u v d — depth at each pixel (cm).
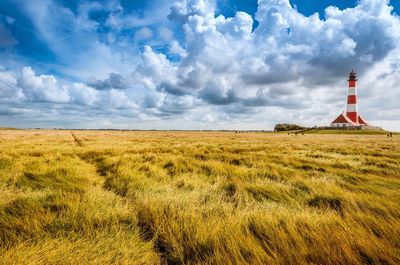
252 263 260
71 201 456
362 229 339
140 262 279
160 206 437
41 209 417
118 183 668
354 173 902
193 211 418
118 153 1434
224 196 577
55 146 1861
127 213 424
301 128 16500
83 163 1058
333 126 13275
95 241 316
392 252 280
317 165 1100
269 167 980
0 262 254
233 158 1259
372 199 516
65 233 336
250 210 448
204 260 283
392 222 364
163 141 3350
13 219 379
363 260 272
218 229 340
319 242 300
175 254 301
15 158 1070
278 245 296
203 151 1612
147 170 906
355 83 13300
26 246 292
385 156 1588
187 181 705
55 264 262
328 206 499
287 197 574
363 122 13838
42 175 736
